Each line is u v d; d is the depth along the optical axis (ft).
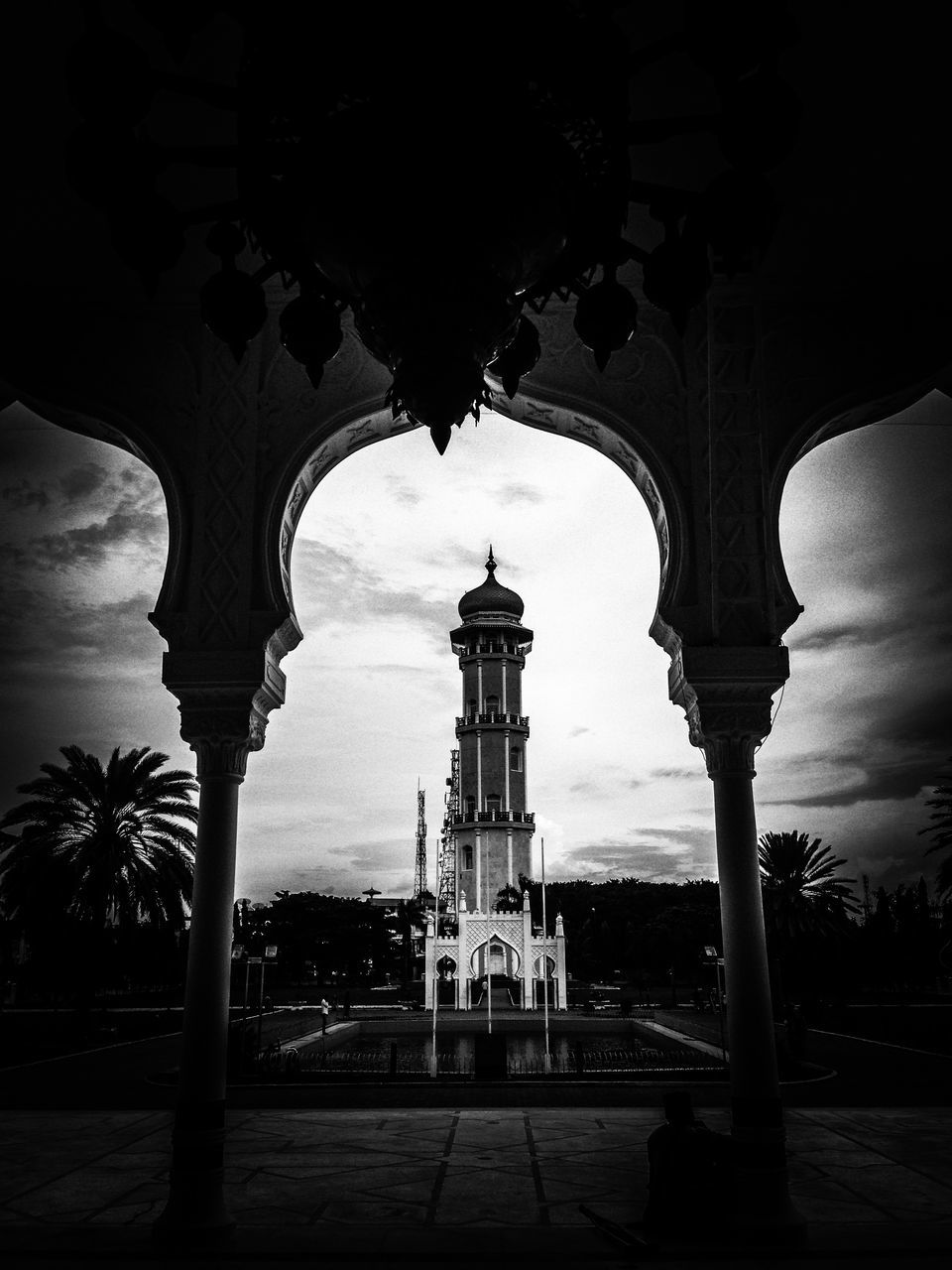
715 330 23.43
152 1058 58.03
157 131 19.84
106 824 66.13
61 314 23.88
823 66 17.93
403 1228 19.13
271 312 24.04
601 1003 126.41
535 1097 38.73
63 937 67.41
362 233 9.77
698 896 196.03
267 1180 23.68
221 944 20.44
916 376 23.22
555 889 205.67
